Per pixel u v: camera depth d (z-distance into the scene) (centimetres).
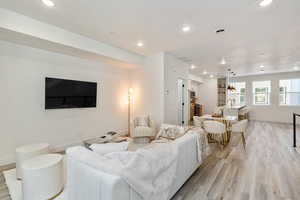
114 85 497
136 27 290
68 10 233
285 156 326
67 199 179
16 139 299
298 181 229
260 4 214
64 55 369
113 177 120
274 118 783
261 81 825
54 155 219
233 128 393
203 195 197
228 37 330
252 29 292
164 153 172
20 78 303
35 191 180
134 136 408
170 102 477
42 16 251
